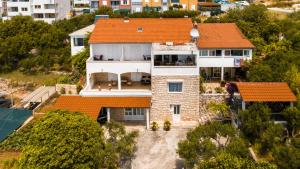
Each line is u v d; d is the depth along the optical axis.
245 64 56.53
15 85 81.56
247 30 74.44
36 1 128.25
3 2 134.12
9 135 49.00
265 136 39.41
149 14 107.06
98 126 39.41
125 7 130.50
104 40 54.25
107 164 36.03
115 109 51.97
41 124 37.12
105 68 53.09
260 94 45.47
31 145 36.72
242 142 35.59
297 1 140.12
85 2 145.75
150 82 55.12
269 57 61.22
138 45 54.88
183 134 48.22
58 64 89.06
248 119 41.91
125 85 55.09
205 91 53.50
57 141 35.78
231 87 50.16
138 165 41.28
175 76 49.84
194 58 51.19
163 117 51.25
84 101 50.88
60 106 50.00
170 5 129.38
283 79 50.53
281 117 44.19
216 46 56.41
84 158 35.78
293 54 59.69
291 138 39.88
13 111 54.97
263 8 94.25
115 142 38.72
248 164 31.19
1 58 89.19
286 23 79.62
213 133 37.31
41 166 35.06
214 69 58.91
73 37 76.81
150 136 47.94
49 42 93.94
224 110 48.75
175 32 56.66
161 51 49.59
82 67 69.94
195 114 50.97
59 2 130.12
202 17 109.06
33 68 88.50
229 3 132.88
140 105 49.56
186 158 36.09
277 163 34.25
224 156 31.94
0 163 43.56
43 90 64.38
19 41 92.12
